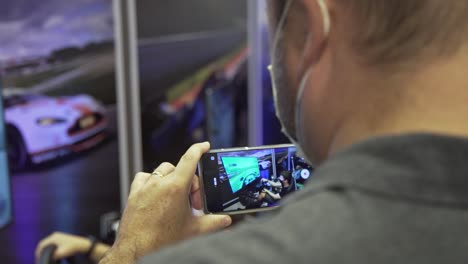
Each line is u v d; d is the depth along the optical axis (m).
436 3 0.34
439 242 0.31
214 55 2.96
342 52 0.38
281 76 0.46
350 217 0.33
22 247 2.47
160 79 2.78
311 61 0.41
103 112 2.61
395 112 0.36
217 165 0.88
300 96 0.44
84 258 1.72
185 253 0.34
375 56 0.36
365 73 0.37
